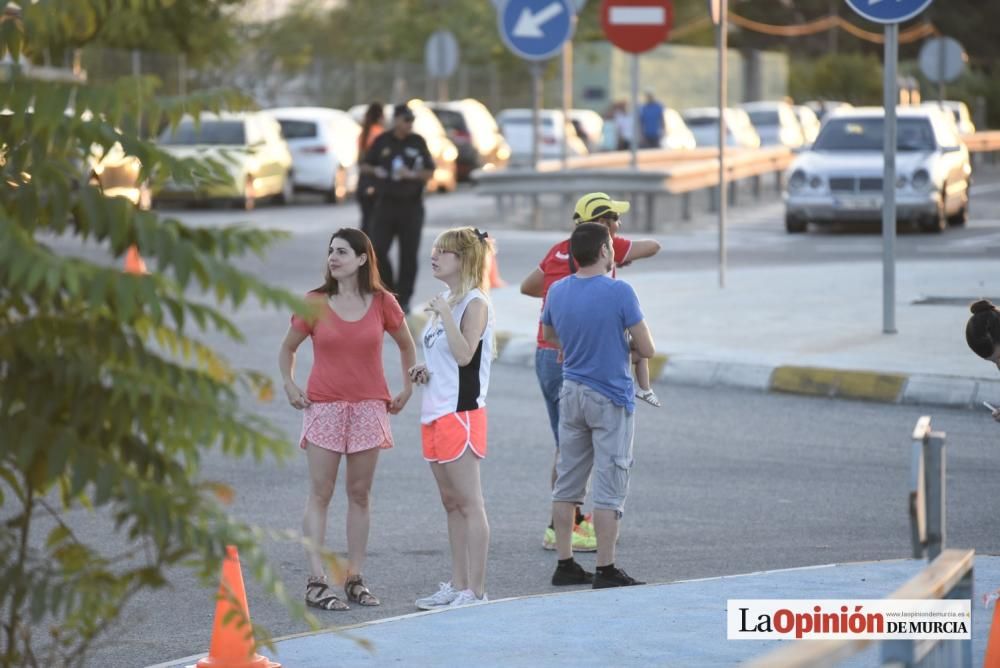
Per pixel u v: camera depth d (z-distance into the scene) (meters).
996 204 108.38
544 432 38.66
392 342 52.69
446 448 24.77
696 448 36.56
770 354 45.38
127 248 11.97
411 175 56.81
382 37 187.12
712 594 24.11
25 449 11.95
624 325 25.42
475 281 25.16
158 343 12.79
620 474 25.41
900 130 89.69
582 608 23.41
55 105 11.89
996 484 32.78
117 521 12.24
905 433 38.06
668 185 88.69
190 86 126.19
